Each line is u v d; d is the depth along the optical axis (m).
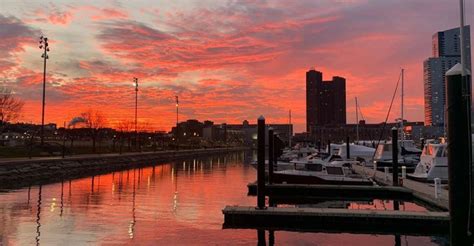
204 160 93.69
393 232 17.75
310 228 18.11
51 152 66.69
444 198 23.39
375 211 18.56
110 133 134.38
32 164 43.66
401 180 32.16
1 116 83.62
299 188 30.95
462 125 7.73
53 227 17.17
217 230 17.14
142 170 56.66
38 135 123.25
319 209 18.86
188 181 39.00
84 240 14.96
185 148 157.75
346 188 30.55
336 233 17.30
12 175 39.22
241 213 18.27
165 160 90.19
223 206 23.16
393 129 31.98
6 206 22.77
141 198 26.39
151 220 18.88
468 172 7.72
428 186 29.59
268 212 18.25
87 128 120.06
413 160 47.53
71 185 34.88
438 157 33.28
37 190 30.97
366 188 30.16
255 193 29.33
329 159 47.66
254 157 115.94
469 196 7.73
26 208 22.08
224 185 35.03
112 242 14.74
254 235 16.48
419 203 26.92
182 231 16.72
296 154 73.62
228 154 151.12
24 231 16.39
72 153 70.75
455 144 7.75
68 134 115.62
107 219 19.02
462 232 7.69
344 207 25.61
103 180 40.09
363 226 18.06
